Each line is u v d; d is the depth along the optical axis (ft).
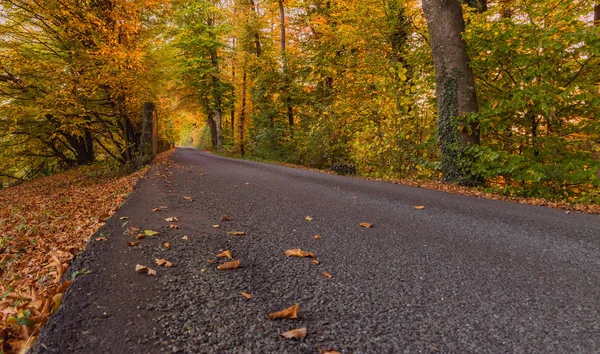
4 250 14.78
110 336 5.50
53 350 5.04
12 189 45.32
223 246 10.53
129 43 38.09
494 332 6.13
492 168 23.35
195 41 86.28
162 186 22.06
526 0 24.79
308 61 66.80
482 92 27.02
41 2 33.68
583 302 7.28
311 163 49.93
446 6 24.79
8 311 7.00
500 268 9.16
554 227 13.19
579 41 20.44
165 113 68.49
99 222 14.70
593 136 23.48
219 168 35.63
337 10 60.03
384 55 46.42
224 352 5.29
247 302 7.04
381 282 8.20
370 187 23.06
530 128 25.50
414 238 11.72
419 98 30.86
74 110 39.37
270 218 14.17
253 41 80.28
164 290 7.35
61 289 7.42
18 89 41.01
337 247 10.70
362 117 43.73
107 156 57.00
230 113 116.26
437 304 7.16
